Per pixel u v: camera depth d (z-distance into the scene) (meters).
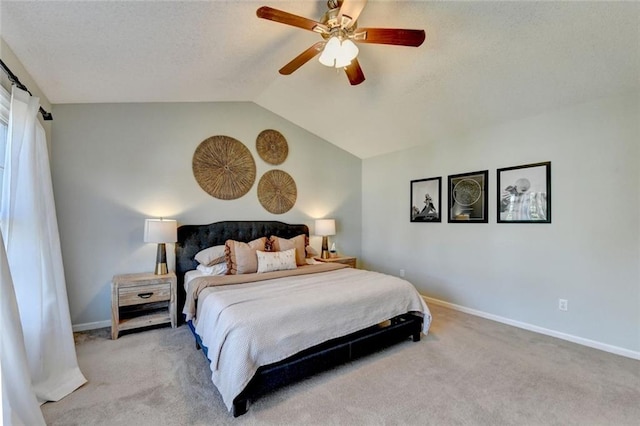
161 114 3.44
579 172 2.74
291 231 4.29
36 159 1.97
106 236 3.13
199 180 3.66
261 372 1.84
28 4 1.55
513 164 3.21
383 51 2.60
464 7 2.01
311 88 3.46
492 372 2.21
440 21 2.15
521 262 3.14
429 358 2.43
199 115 3.68
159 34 2.03
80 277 3.01
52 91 2.62
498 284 3.34
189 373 2.17
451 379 2.12
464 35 2.25
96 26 1.83
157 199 3.41
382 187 4.82
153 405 1.81
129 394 1.91
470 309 3.61
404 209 4.46
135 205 3.28
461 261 3.71
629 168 2.47
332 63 2.01
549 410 1.78
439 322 3.28
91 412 1.73
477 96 2.95
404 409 1.79
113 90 2.84
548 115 2.94
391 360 2.39
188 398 1.88
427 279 4.13
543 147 2.98
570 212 2.79
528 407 1.81
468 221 3.63
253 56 2.65
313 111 4.02
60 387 1.93
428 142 4.11
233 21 2.06
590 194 2.68
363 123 4.05
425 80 2.88
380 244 4.85
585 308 2.71
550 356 2.46
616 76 2.34
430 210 4.08
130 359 2.38
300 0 1.95
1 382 1.25
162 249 3.13
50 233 2.10
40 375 1.89
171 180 3.49
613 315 2.55
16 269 1.79
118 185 3.20
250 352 1.77
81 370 2.20
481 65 2.52
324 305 2.18
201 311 2.34
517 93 2.78
